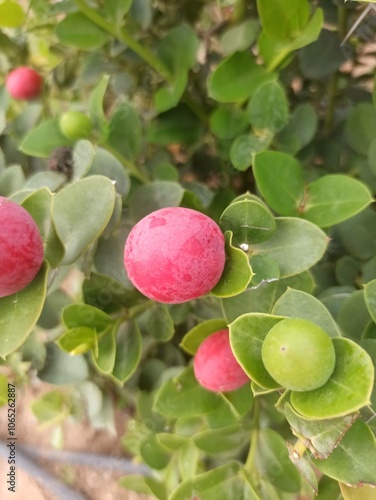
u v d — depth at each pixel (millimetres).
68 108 172
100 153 120
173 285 77
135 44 138
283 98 114
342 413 69
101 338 116
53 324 141
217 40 163
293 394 75
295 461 82
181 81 133
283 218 94
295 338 69
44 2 146
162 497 141
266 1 110
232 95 120
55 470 253
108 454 248
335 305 107
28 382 192
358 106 123
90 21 135
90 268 113
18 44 176
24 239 81
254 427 124
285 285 100
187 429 145
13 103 180
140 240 78
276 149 127
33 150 127
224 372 98
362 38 143
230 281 83
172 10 163
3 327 85
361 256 119
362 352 72
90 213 99
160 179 142
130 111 136
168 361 158
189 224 78
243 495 116
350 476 79
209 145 158
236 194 152
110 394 182
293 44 115
